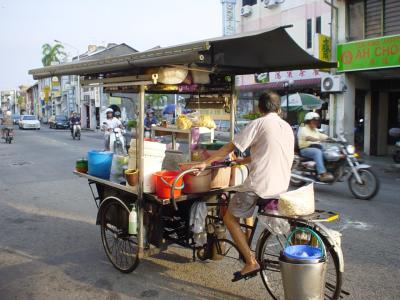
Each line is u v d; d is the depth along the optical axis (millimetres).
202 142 4961
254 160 3479
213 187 4148
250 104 22453
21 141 23734
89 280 4258
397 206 7223
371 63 14031
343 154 8039
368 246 5102
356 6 14875
